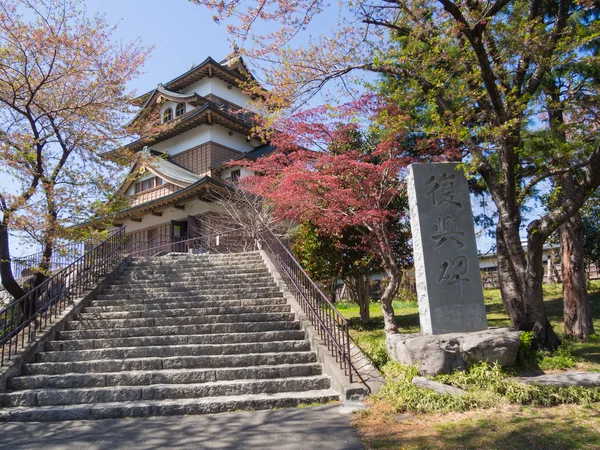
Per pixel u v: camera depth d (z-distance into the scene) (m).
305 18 8.07
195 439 5.07
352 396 6.11
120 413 6.06
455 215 7.85
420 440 4.58
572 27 7.49
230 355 7.45
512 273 8.55
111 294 10.68
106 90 12.54
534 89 8.24
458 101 8.66
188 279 11.54
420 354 6.71
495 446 4.27
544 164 7.92
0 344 7.52
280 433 5.13
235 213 18.64
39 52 11.21
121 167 13.34
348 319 12.59
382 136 9.74
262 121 10.41
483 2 8.27
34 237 10.99
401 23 9.24
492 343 6.78
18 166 11.30
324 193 9.60
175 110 26.20
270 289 10.41
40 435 5.41
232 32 7.97
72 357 7.62
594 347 8.30
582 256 9.81
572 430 4.51
